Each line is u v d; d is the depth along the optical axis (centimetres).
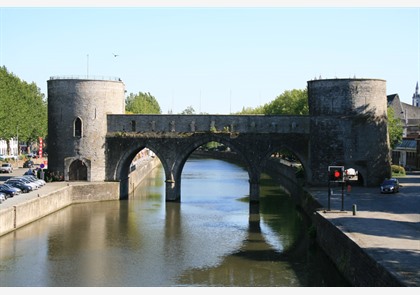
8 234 5409
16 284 3922
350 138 7300
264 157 7619
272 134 7588
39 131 13175
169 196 7812
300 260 4575
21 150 17062
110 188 7788
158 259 4641
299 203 7744
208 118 7706
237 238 5441
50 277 4094
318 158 7375
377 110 7381
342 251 4059
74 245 5088
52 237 5378
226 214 6825
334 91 7300
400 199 6172
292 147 7581
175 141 7744
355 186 7494
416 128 13875
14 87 11850
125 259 4634
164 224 6147
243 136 7631
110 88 7900
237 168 14538
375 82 7350
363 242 3719
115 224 6091
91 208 7125
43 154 15062
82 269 4322
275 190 9388
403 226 4409
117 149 7856
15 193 6406
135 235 5556
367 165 7338
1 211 5206
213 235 5578
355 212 4994
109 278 4088
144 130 7812
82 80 7750
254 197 7638
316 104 7394
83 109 7762
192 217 6594
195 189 9506
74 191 7475
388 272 2955
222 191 9212
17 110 11319
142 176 11256
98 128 7800
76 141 7788
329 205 5244
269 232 5728
